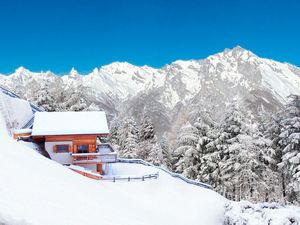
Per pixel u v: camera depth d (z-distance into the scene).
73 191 20.81
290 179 43.97
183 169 49.22
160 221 27.94
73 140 38.38
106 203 22.75
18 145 26.69
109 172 40.94
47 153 37.88
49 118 39.81
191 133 47.91
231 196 44.97
